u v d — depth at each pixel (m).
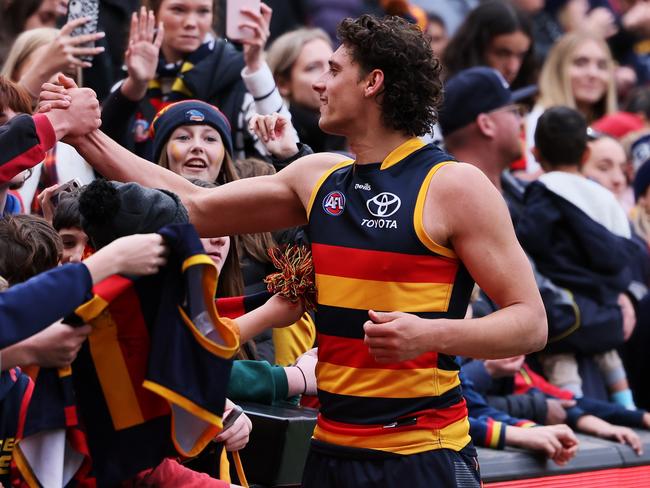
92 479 5.74
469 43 13.27
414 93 6.16
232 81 10.18
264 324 6.56
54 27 11.27
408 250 5.97
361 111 6.21
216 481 5.99
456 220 5.97
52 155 9.00
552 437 8.84
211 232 6.69
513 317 5.91
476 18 13.26
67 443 5.68
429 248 5.97
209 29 10.32
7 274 6.59
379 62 6.14
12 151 6.30
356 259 6.04
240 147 10.05
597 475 9.22
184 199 6.66
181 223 5.53
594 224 10.46
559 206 10.55
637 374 11.50
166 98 10.11
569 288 10.50
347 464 6.09
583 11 17.97
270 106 9.73
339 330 6.09
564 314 10.37
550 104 14.10
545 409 9.77
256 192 6.55
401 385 6.01
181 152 8.59
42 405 5.53
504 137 11.05
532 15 17.62
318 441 6.23
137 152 9.89
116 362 5.64
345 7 14.97
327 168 6.42
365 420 6.05
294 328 8.27
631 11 18.14
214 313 5.45
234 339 5.48
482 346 5.84
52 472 5.51
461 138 11.09
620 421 10.03
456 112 11.05
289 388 7.51
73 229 7.29
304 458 7.02
